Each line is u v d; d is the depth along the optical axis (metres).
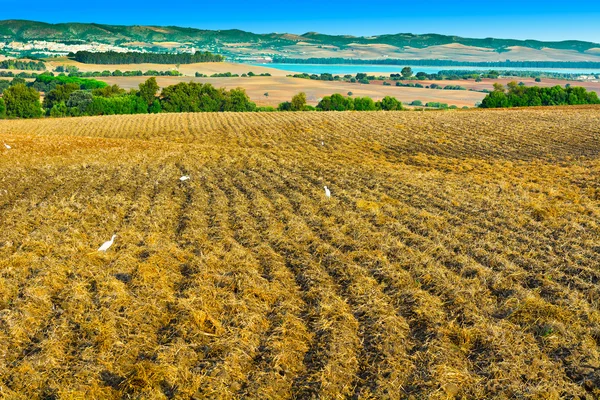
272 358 7.25
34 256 11.02
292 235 12.77
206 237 12.70
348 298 9.21
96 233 12.84
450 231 12.89
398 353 7.39
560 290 9.30
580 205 15.56
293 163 23.88
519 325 8.13
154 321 8.34
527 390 6.48
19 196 17.44
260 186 18.78
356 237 12.51
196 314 8.30
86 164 22.94
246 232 13.00
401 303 8.98
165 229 13.59
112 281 9.60
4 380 6.78
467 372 6.87
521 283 9.76
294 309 8.82
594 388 6.51
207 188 18.39
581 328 7.91
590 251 11.23
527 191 17.56
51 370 6.94
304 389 6.66
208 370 6.98
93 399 6.43
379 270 10.28
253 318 8.34
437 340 7.67
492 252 11.44
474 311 8.60
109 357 7.28
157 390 6.57
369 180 19.55
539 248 11.59
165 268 10.59
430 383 6.65
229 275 10.21
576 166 22.78
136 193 17.62
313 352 7.51
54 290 9.43
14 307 8.61
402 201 16.30
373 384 6.77
